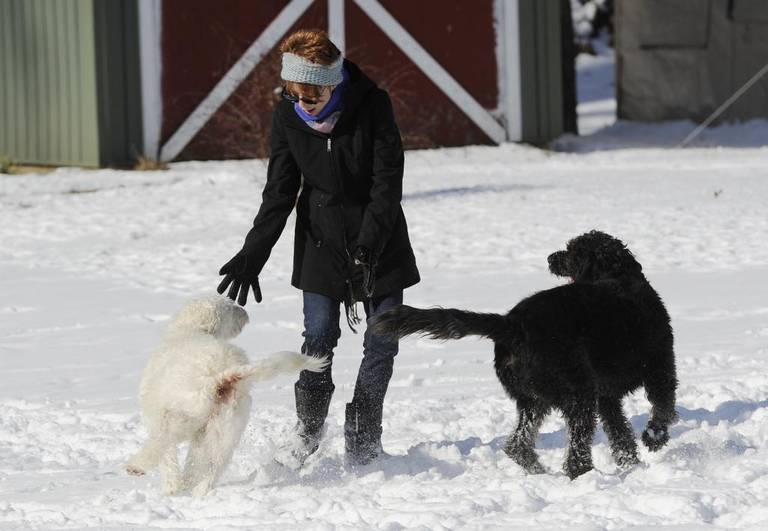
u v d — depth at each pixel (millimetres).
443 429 9102
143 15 29672
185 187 26562
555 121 35062
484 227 20531
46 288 16547
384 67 32500
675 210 21531
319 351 8055
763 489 6695
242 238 20156
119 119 29641
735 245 17953
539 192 24844
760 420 8586
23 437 9469
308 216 8055
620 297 7855
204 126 30500
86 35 28984
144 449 7477
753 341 11883
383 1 32312
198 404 7371
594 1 62938
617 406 8000
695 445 8023
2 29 30562
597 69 59281
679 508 6359
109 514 7098
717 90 36250
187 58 30234
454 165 30562
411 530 6316
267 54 30656
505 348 7738
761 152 31688
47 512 7117
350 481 7738
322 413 8148
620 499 6582
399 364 11789
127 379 11555
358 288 8078
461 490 7188
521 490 6961
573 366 7508
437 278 16344
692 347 11672
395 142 7891
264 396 10703
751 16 35531
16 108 30688
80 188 26500
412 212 22516
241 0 30469
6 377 11742
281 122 7992
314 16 31250
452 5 33250
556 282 15672
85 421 9906
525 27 34156
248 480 8023
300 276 8102
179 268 17828
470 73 33719
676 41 36969
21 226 21875
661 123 37281
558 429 9031
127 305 15281
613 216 21109
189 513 7121
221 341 7750
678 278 15727
